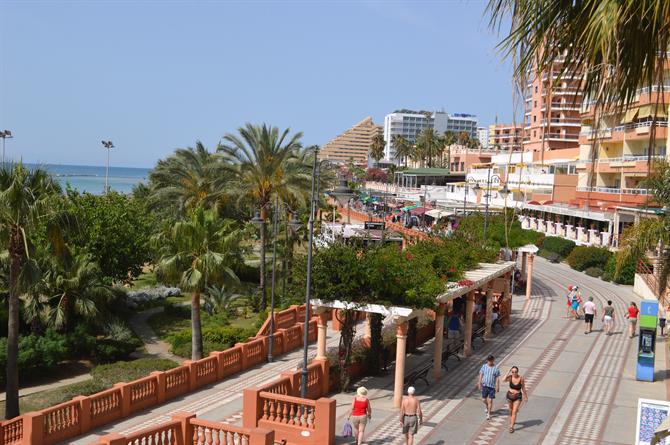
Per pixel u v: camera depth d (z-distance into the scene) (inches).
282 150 1657.2
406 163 6870.1
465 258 1197.1
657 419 515.8
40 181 864.3
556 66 141.6
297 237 1749.5
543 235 2470.5
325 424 647.8
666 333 1176.8
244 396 689.6
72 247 1246.9
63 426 716.0
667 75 147.5
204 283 1141.1
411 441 625.9
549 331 1275.8
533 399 834.2
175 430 583.2
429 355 1082.7
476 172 3435.0
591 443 672.4
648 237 873.5
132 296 1701.5
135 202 1868.8
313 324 1264.8
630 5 124.7
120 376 1032.8
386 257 820.6
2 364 1034.7
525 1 139.4
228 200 1877.5
